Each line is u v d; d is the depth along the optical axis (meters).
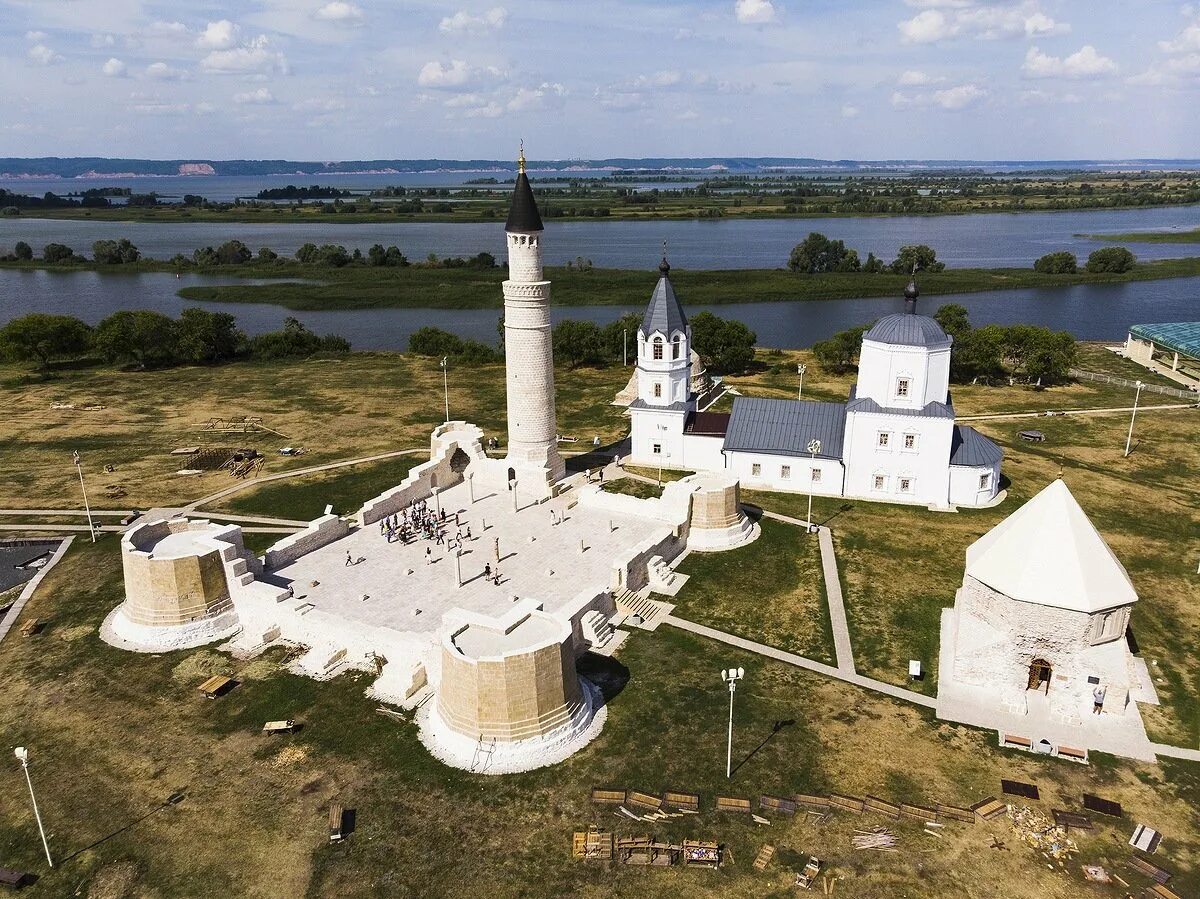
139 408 107.00
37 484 78.44
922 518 68.44
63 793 38.06
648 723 42.41
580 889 32.41
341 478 79.88
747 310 190.50
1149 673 47.06
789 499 73.12
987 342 112.25
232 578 52.44
